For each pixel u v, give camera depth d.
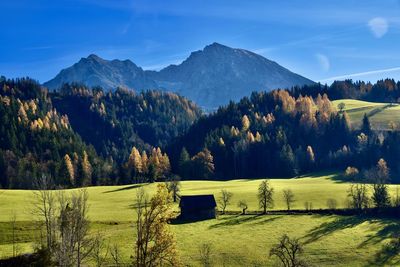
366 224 99.12
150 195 126.44
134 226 91.25
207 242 84.56
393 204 114.25
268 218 105.19
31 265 47.78
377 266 74.00
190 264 72.00
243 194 132.00
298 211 112.00
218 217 107.94
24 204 104.06
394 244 83.56
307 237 88.81
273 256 76.75
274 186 146.62
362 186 122.69
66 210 48.28
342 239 87.25
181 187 151.12
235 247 81.50
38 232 80.81
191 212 107.94
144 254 31.31
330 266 73.75
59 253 44.97
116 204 116.12
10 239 77.19
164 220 31.98
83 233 47.84
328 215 108.31
